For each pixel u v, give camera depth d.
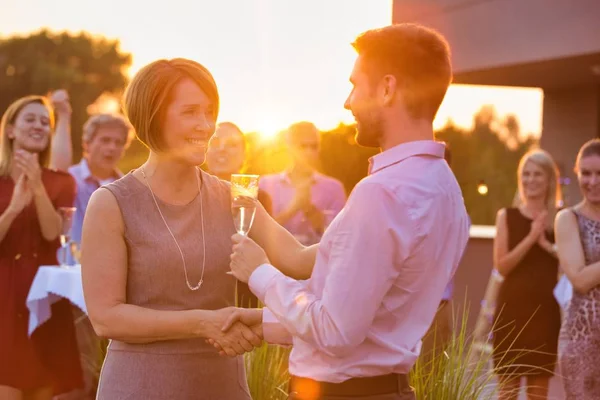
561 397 5.90
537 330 5.80
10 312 5.42
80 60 47.62
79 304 5.28
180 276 2.80
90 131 7.28
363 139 2.53
